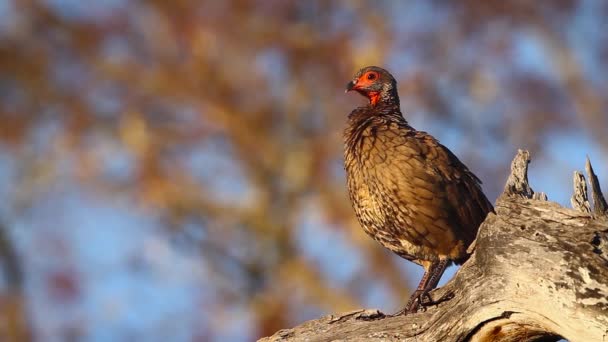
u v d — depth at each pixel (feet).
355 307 54.44
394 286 53.31
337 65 56.13
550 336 21.04
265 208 58.23
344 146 28.04
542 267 20.13
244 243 58.75
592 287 19.69
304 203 57.82
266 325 55.21
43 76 58.29
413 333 22.36
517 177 21.47
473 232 26.76
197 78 57.11
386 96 29.50
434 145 26.71
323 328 23.18
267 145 57.88
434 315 21.97
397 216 26.61
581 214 20.10
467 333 21.40
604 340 19.65
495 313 20.86
